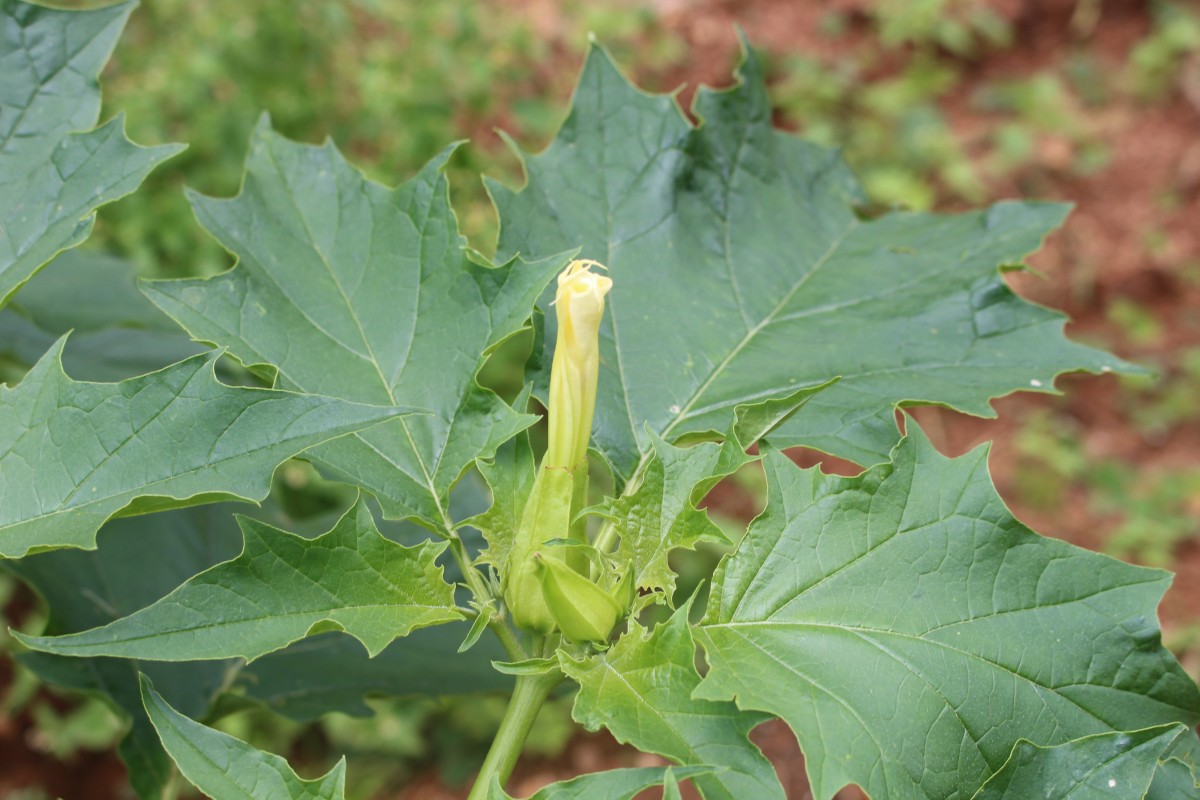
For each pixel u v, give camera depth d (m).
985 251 0.60
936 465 0.47
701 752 0.44
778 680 0.45
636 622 0.47
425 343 0.52
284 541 0.46
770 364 0.56
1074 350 0.56
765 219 0.61
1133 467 1.77
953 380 0.55
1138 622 0.46
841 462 1.55
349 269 0.54
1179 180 2.04
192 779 0.44
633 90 0.60
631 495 0.48
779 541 0.47
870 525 0.47
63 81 0.53
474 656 0.62
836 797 1.39
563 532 0.48
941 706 0.45
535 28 1.97
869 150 2.03
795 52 2.12
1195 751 0.46
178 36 1.52
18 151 0.52
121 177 0.50
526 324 0.53
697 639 0.46
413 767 1.46
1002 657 0.46
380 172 1.49
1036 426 1.79
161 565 0.62
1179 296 1.96
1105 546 1.67
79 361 0.65
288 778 0.44
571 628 0.48
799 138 0.64
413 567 0.47
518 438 0.50
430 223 0.53
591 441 0.55
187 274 1.39
